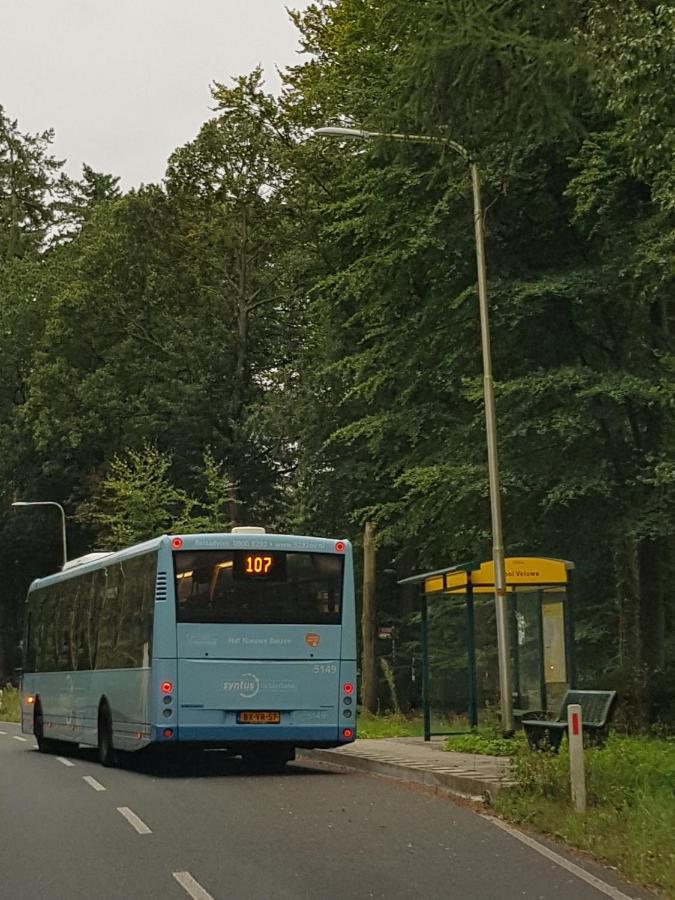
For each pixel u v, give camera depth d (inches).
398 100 595.8
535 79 565.3
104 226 2234.3
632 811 440.1
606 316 1049.5
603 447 1043.9
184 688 710.5
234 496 2102.6
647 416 1035.3
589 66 551.5
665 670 944.3
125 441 2137.1
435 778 641.0
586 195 966.4
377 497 1556.3
